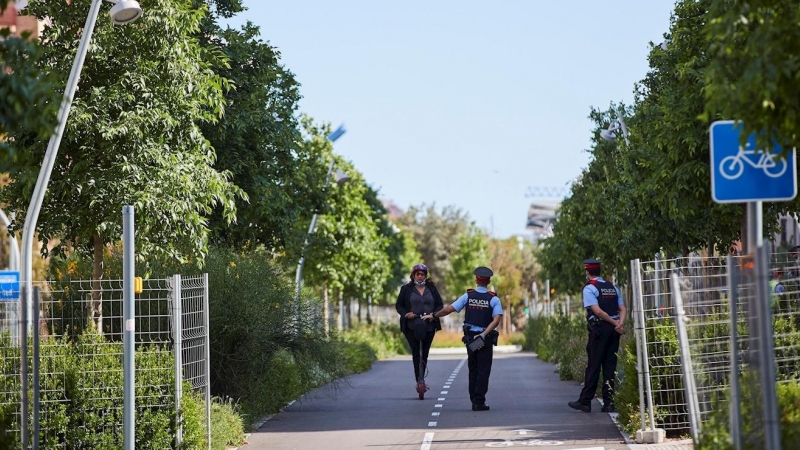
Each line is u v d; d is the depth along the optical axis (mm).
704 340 15562
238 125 29828
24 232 18109
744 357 15273
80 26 20734
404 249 77562
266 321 22422
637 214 28766
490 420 21000
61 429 15570
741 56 10883
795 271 15609
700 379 15406
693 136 20984
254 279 22641
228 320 21438
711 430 12242
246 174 30797
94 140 20453
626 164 28000
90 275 21953
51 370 15750
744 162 11508
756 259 10227
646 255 30422
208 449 16859
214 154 21672
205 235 21094
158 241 20703
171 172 20484
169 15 20453
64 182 20062
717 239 26344
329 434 19547
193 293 17141
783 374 15148
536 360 50812
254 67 31969
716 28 10828
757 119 10695
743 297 13914
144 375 15945
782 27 10406
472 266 107500
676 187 21609
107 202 20500
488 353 23078
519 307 107312
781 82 10445
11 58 9984
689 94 20891
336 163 51219
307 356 24203
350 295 59750
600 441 17297
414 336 26141
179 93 20781
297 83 33438
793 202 20703
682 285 16641
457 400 26047
